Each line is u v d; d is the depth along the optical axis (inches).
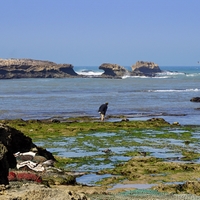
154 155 1881.2
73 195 963.3
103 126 2719.0
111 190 1310.3
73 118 3191.4
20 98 5083.7
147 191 1277.1
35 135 2388.0
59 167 1648.6
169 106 4165.8
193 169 1614.2
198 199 1180.5
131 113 3607.3
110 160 1785.2
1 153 1074.7
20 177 1275.8
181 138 2331.4
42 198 919.7
